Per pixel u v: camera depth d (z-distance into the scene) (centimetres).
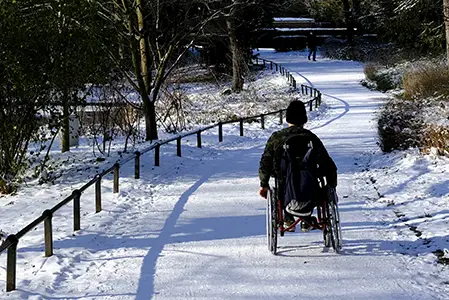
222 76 4106
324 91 3706
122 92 2239
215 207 924
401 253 642
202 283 573
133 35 1573
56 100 1200
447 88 2069
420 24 3073
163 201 985
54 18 1114
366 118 2361
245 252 675
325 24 7169
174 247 706
